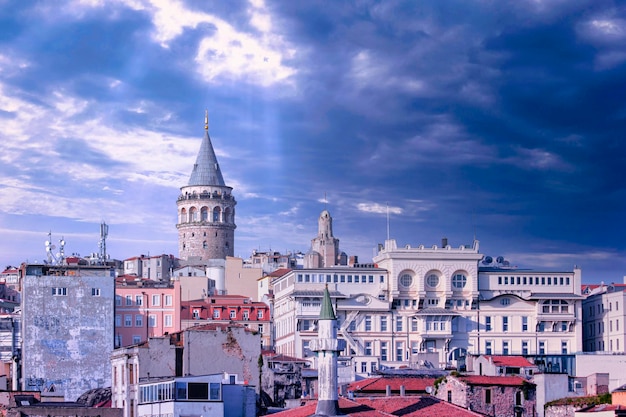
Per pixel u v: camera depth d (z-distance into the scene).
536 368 191.88
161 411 153.50
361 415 138.00
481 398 165.25
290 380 196.12
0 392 187.50
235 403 157.25
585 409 145.38
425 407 147.75
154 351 174.25
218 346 177.75
